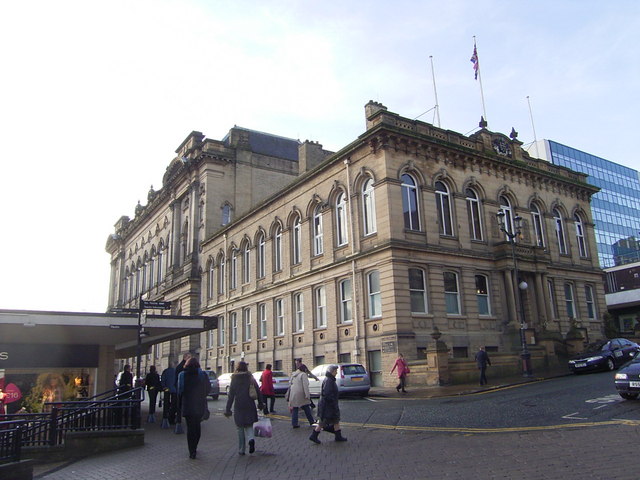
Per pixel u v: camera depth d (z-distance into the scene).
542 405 15.37
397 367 24.02
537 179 37.84
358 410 18.28
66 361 23.05
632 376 14.22
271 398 19.61
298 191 37.50
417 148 31.05
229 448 12.50
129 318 19.23
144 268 72.81
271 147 60.97
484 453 9.85
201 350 50.38
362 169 31.20
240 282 44.72
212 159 54.09
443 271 30.06
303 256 36.16
